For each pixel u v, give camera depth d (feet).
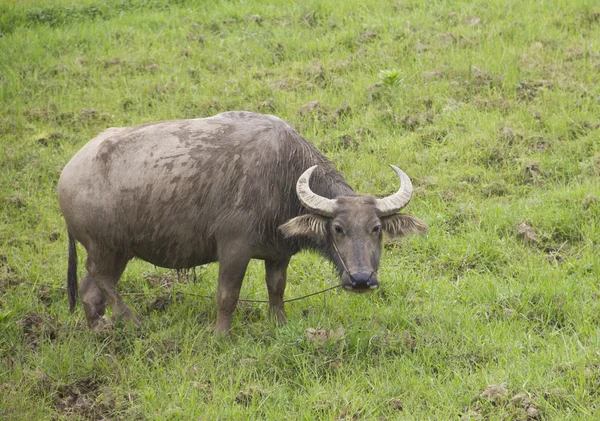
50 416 69.36
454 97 133.28
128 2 189.06
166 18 177.78
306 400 69.82
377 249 76.02
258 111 134.51
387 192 110.73
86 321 87.15
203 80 148.66
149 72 153.79
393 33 157.28
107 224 81.97
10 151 126.41
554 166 113.39
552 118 123.24
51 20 181.16
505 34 153.07
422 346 77.25
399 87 134.21
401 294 90.38
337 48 155.33
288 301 89.45
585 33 152.87
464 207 105.81
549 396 66.90
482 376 71.15
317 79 144.56
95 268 85.05
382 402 69.51
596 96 128.98
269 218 79.56
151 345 80.64
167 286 96.99
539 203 104.63
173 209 80.28
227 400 70.38
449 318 81.61
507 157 116.37
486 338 77.61
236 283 81.00
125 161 81.51
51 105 141.79
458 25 158.92
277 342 78.23
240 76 147.84
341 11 170.81
